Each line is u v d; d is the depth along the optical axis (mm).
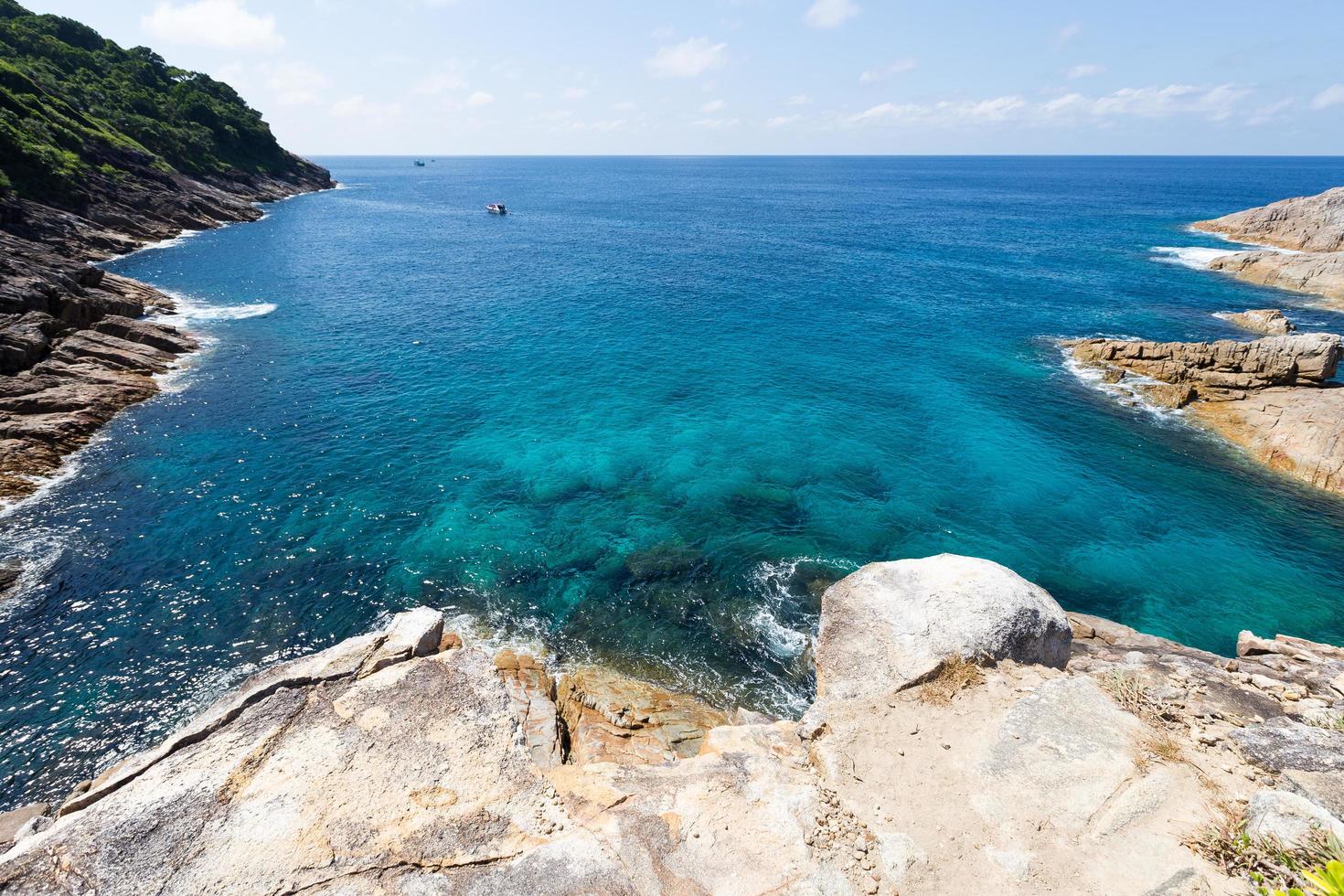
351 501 27203
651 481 29359
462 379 40125
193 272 64000
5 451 27562
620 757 14930
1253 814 8906
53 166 70250
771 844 9586
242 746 11094
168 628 20500
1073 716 11211
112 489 27047
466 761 10977
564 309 56062
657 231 102375
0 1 108375
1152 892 8359
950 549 25234
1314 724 12000
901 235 98375
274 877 8883
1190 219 114875
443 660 13312
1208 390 38469
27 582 21766
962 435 34250
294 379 39062
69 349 36094
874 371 42938
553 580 23203
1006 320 54156
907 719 11703
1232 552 25594
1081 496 29047
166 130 104250
